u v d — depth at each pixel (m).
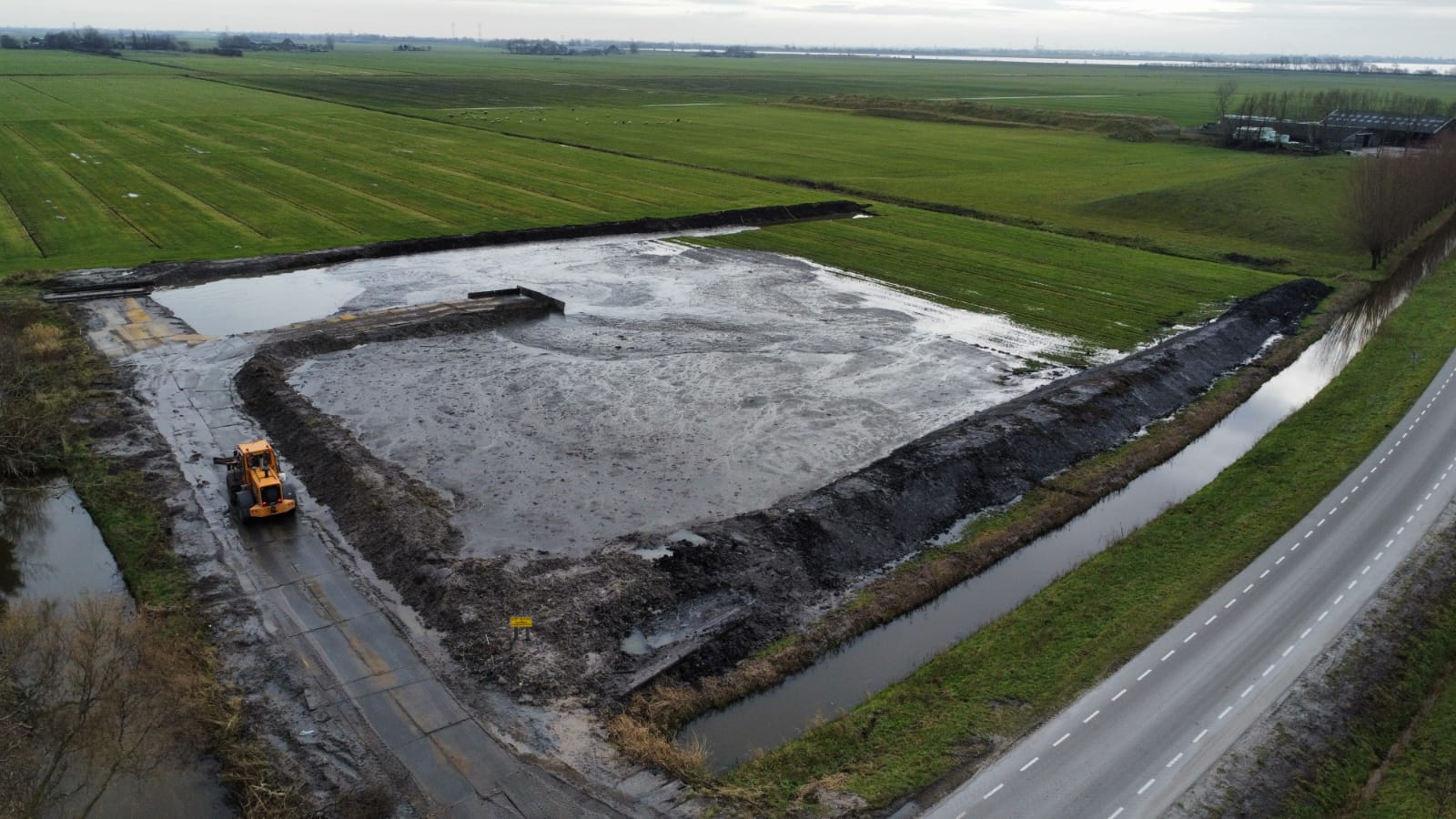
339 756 21.58
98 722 20.47
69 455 35.50
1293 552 30.80
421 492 33.06
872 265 66.19
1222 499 34.94
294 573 28.77
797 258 68.00
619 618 26.44
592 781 21.14
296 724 22.55
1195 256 71.19
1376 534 31.81
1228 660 25.52
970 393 43.88
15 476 34.47
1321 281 65.56
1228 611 27.72
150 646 23.62
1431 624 27.08
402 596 27.72
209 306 53.78
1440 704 24.41
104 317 50.59
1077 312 56.44
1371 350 51.22
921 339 51.06
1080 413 40.62
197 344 46.81
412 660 24.98
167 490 33.31
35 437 35.88
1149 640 26.39
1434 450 38.16
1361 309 60.81
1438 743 23.00
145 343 46.94
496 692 23.89
